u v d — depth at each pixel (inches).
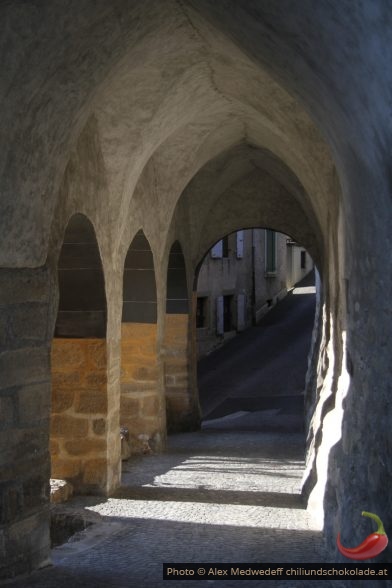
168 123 400.2
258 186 649.0
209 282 1133.7
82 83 258.8
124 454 466.6
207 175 609.3
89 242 362.6
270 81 357.1
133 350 499.2
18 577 241.6
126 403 498.0
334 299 356.8
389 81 132.1
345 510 220.1
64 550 274.7
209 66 362.3
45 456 259.1
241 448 529.7
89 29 240.7
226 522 316.5
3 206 234.7
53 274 289.4
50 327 265.1
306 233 647.1
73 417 377.4
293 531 298.5
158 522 316.8
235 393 872.3
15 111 229.3
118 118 366.6
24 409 248.8
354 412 219.8
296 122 380.2
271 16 171.6
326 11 140.3
